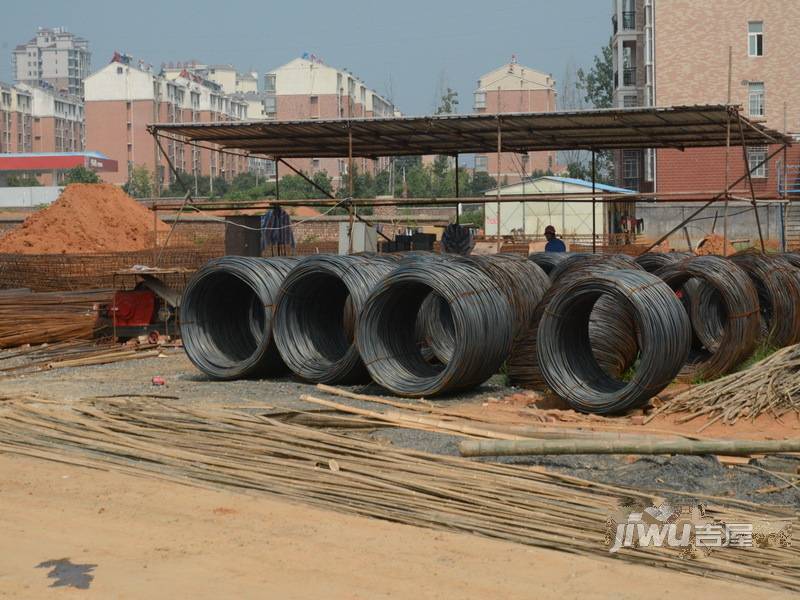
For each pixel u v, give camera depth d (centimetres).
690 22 4484
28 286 2025
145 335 1633
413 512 677
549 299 1170
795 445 750
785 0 4394
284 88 11088
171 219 3391
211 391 1183
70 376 1327
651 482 748
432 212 5800
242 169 12650
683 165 4238
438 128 1975
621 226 3812
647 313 989
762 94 4453
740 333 1182
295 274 1238
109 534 654
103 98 11012
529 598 534
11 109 12794
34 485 773
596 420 988
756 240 3447
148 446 865
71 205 2895
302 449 834
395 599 534
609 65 7950
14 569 589
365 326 1162
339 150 2378
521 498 696
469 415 981
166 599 538
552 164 10319
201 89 12794
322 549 616
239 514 693
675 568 574
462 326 1086
